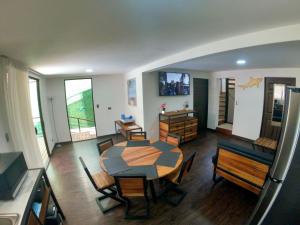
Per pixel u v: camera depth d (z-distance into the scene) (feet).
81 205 8.43
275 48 6.58
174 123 15.35
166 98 16.66
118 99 20.22
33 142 9.29
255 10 4.02
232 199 8.47
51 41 5.84
